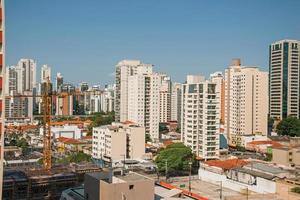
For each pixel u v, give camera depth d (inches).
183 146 6515.8
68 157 6939.0
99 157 7613.2
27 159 6643.7
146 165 6540.4
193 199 3769.7
